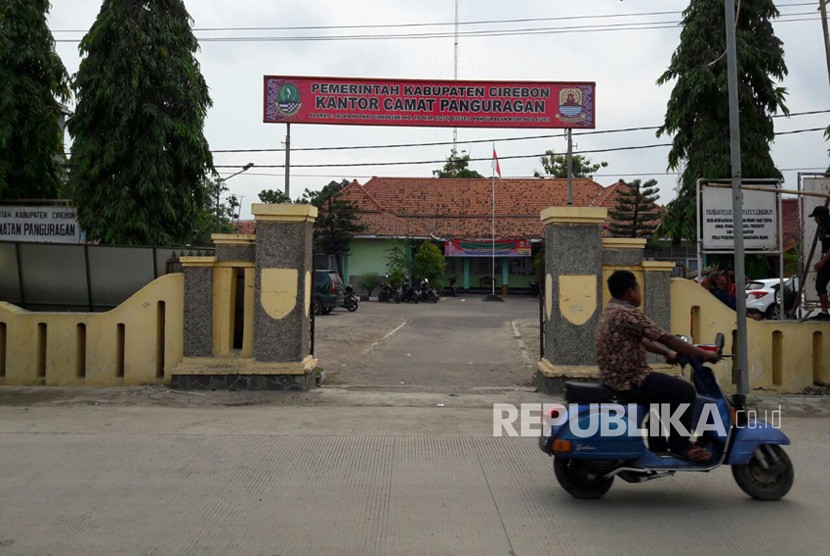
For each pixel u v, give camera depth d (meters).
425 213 43.88
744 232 12.20
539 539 4.97
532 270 45.16
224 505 5.64
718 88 15.50
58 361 10.41
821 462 6.97
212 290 10.37
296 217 10.28
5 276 12.62
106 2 15.24
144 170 15.11
